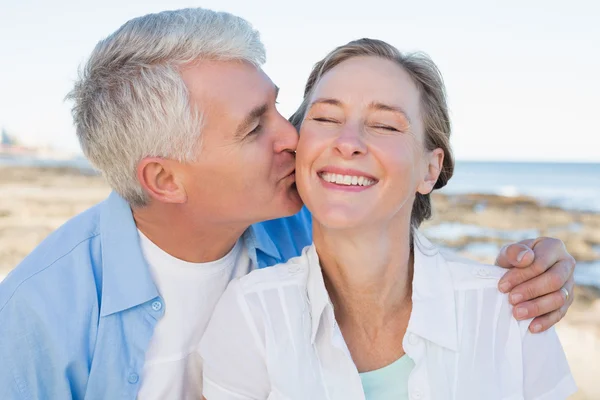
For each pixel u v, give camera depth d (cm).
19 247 1811
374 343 177
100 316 198
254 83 194
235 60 193
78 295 199
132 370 199
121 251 204
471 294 174
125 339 200
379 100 166
